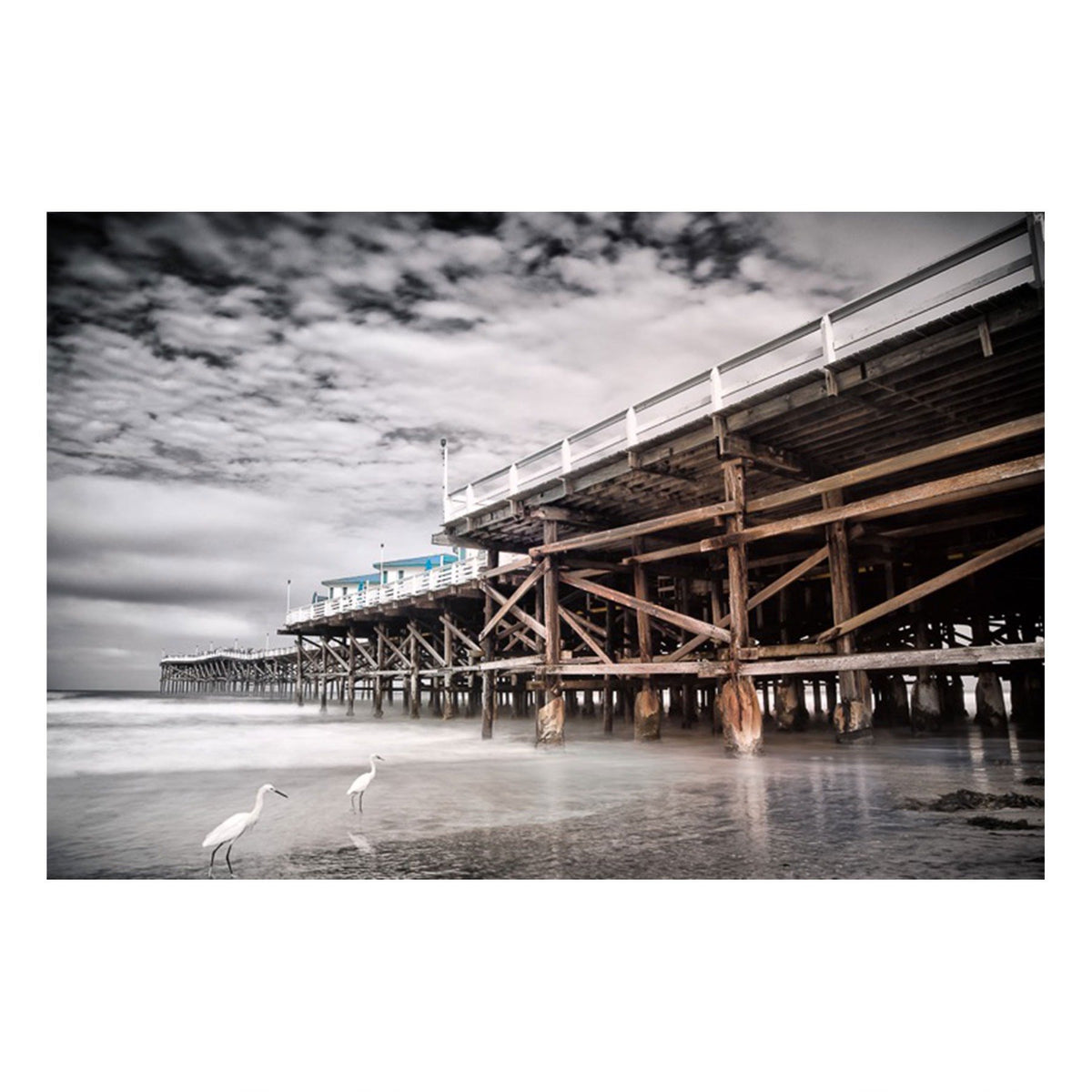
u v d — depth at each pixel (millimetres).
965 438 9742
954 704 20656
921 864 6730
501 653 25734
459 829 8242
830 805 8859
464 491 19859
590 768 12680
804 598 20859
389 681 39625
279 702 60469
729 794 9680
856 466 14250
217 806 10242
